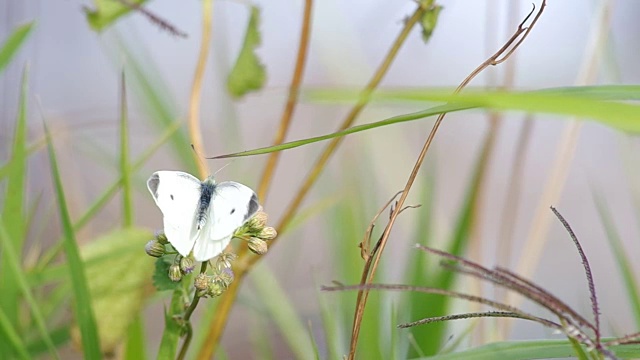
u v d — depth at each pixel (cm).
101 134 135
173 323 86
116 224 129
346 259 109
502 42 126
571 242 143
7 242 93
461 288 108
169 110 117
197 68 100
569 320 79
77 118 136
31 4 139
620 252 102
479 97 73
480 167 106
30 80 124
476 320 102
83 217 100
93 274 94
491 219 143
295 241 130
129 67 116
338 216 114
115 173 132
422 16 94
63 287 102
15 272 93
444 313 102
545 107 72
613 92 81
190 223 83
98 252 94
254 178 130
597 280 137
